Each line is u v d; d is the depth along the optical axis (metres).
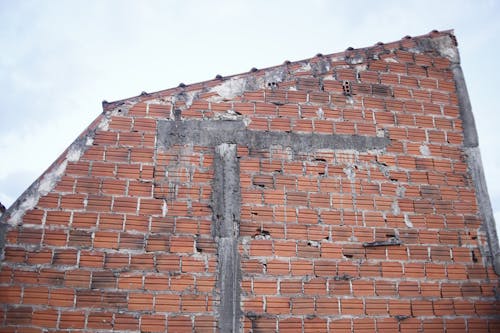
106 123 4.39
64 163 4.20
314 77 4.89
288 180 4.45
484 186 4.79
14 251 3.87
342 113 4.80
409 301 4.25
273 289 4.07
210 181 4.34
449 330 4.23
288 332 3.97
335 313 4.09
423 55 5.23
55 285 3.83
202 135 4.49
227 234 4.17
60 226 3.99
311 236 4.29
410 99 5.00
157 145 4.39
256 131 4.58
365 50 5.11
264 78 4.79
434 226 4.54
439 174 4.75
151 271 3.98
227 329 3.90
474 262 4.49
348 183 4.54
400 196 4.59
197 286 3.98
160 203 4.20
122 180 4.22
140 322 3.83
